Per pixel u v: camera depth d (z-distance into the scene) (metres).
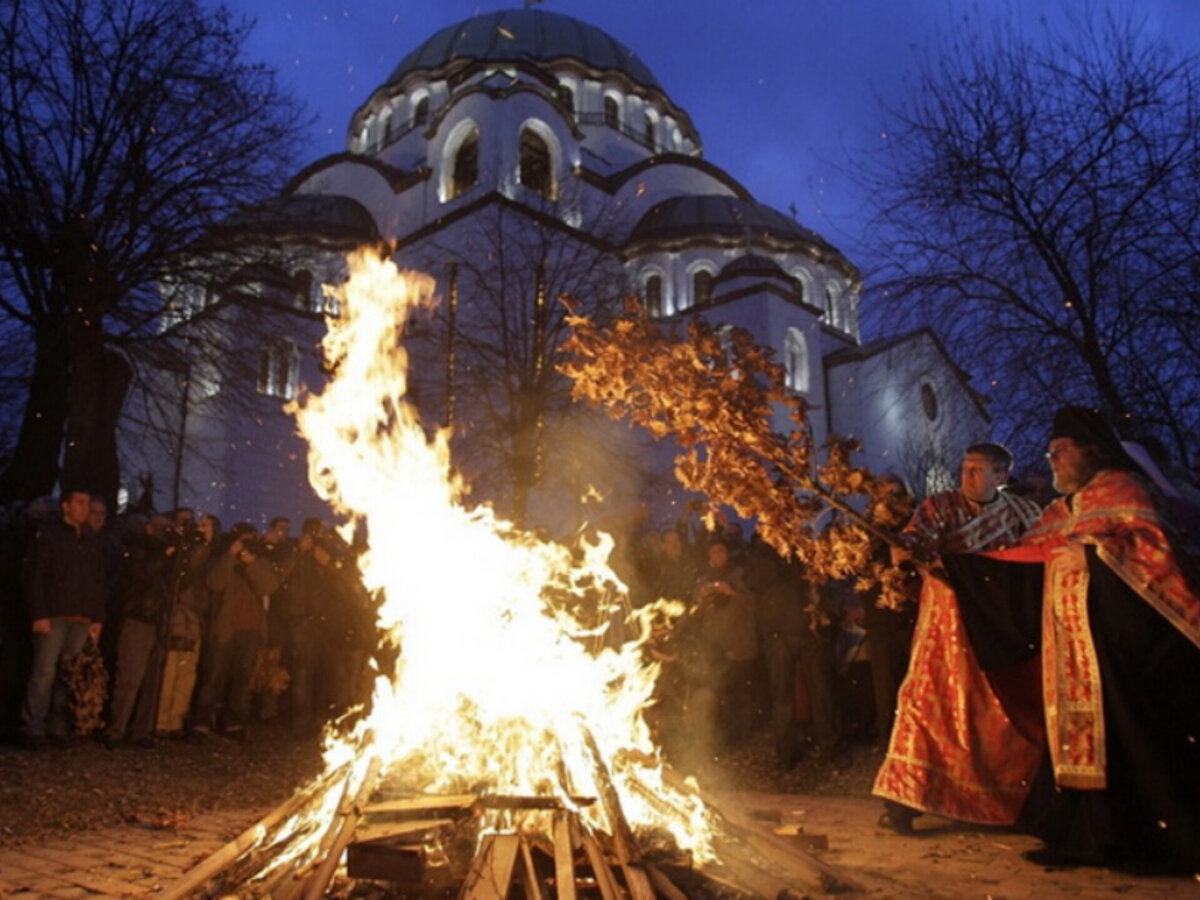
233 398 24.75
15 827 5.97
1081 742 4.63
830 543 5.44
